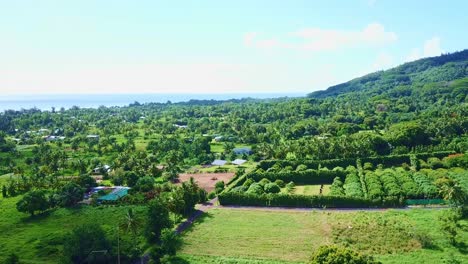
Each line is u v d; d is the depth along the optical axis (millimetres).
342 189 141125
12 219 124688
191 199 124062
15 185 158000
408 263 82188
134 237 100562
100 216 123312
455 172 150250
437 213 110750
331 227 105750
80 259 90812
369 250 90125
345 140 191750
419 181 139000
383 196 126062
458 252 86688
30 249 98938
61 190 138500
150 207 105500
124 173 166875
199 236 104812
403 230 98875
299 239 100250
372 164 176125
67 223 118750
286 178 162125
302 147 195375
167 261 88500
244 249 95562
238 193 134500
